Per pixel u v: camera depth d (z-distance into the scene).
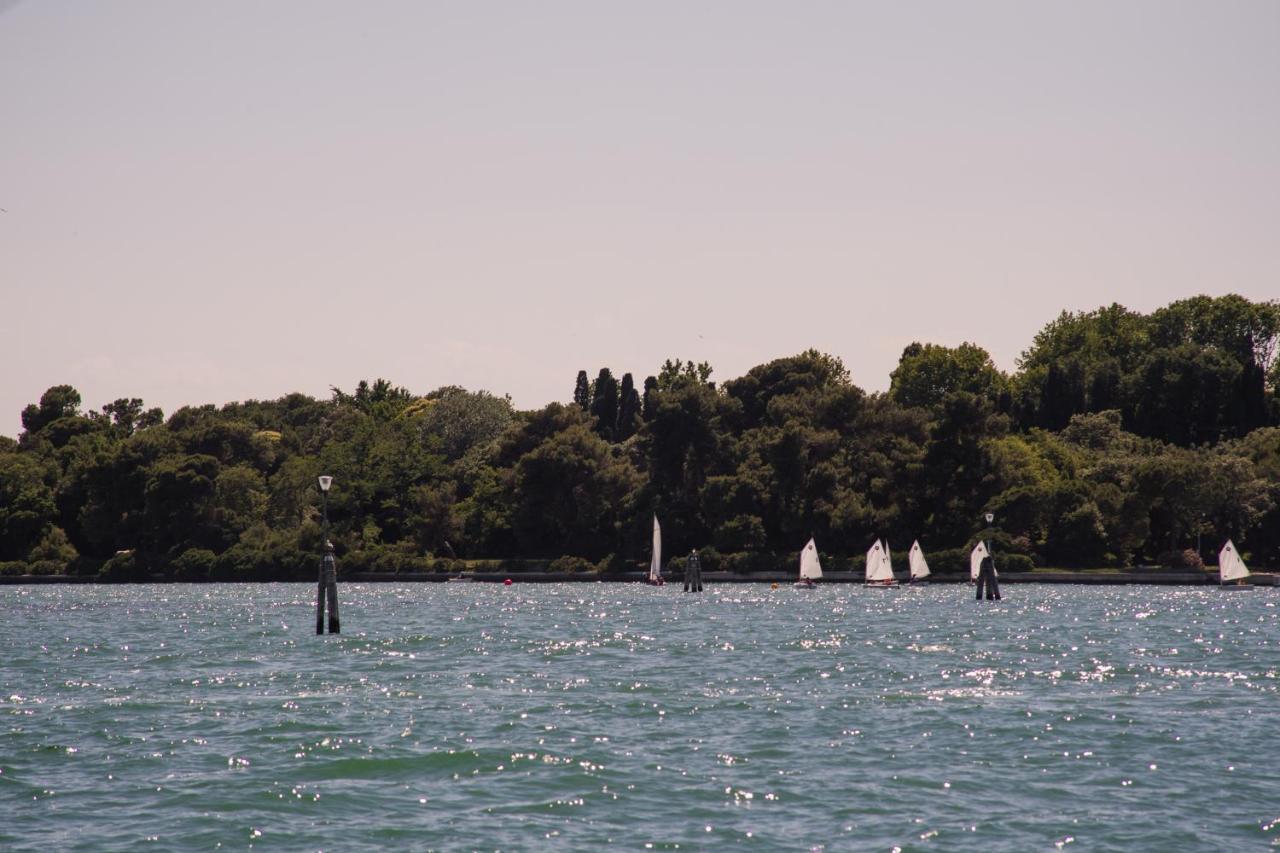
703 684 174.38
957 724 139.50
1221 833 97.25
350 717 146.50
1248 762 119.81
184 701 161.38
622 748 127.19
